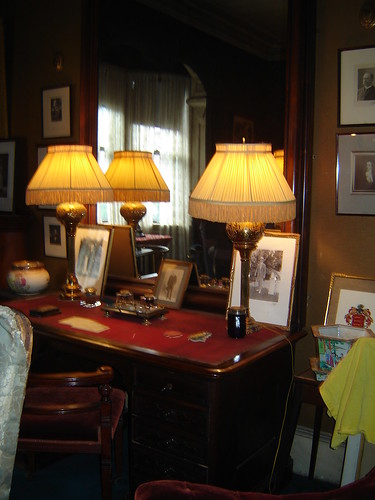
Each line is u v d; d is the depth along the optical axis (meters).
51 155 2.56
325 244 2.28
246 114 2.39
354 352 1.69
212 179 1.94
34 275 2.89
